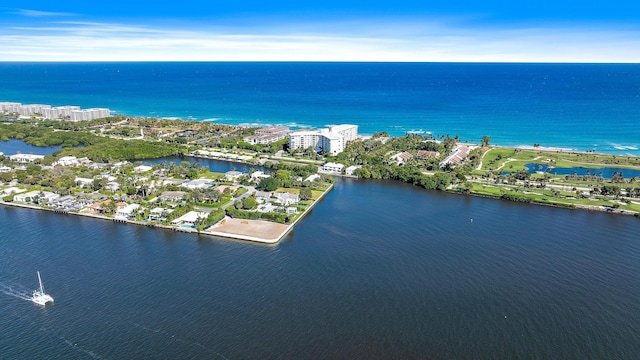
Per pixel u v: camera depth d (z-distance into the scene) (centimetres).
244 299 19062
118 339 16600
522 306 18712
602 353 16088
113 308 18412
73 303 18725
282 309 18375
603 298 19262
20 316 17912
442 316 18025
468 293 19625
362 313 18162
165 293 19475
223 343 16388
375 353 15975
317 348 16175
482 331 17175
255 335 16812
